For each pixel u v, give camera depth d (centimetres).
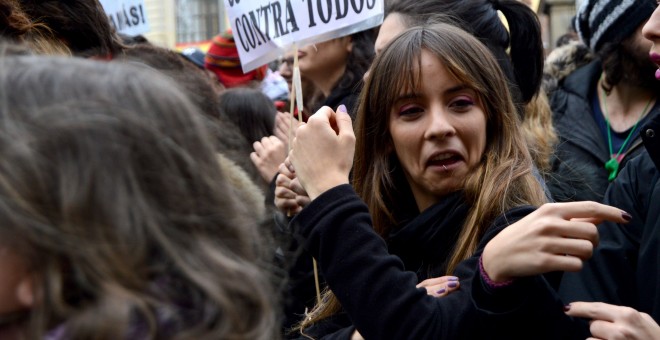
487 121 182
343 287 155
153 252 83
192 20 1598
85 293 80
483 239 163
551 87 313
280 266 213
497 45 248
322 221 160
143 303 79
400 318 150
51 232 78
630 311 142
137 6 364
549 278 159
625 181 196
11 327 81
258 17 278
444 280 160
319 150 170
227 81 468
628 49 273
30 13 206
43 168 79
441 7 252
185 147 87
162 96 88
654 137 179
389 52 185
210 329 83
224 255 88
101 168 80
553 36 709
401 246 180
